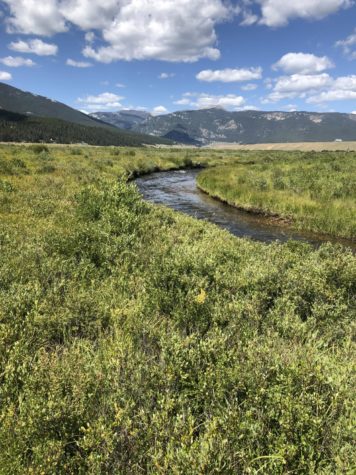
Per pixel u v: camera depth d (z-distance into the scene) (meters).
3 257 5.96
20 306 4.30
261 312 4.85
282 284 5.52
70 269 5.76
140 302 4.69
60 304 4.59
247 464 2.19
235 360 3.31
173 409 2.81
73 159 34.09
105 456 2.22
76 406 2.65
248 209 18.98
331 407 2.75
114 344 3.49
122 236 7.57
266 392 2.83
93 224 8.46
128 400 2.63
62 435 2.49
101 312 4.44
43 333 3.88
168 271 5.35
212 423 2.41
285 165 33.50
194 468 2.04
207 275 5.60
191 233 10.08
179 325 4.39
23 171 20.95
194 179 33.84
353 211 15.84
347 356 3.78
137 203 11.41
